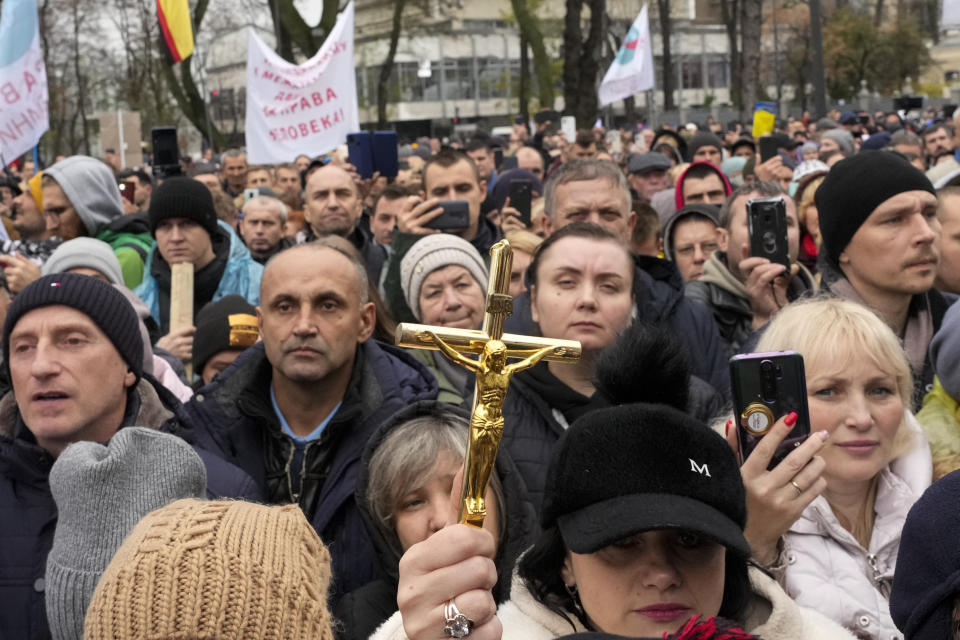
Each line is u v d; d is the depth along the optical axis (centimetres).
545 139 1919
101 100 4359
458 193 643
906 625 180
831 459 289
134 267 636
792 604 226
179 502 181
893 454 296
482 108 6581
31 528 304
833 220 411
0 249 636
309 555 175
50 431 309
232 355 469
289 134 998
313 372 364
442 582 176
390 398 371
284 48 3272
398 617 232
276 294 367
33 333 313
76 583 246
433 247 473
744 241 497
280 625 160
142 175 1219
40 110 806
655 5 5522
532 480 343
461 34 6488
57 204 643
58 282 317
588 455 202
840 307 297
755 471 246
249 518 174
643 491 198
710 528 193
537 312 387
